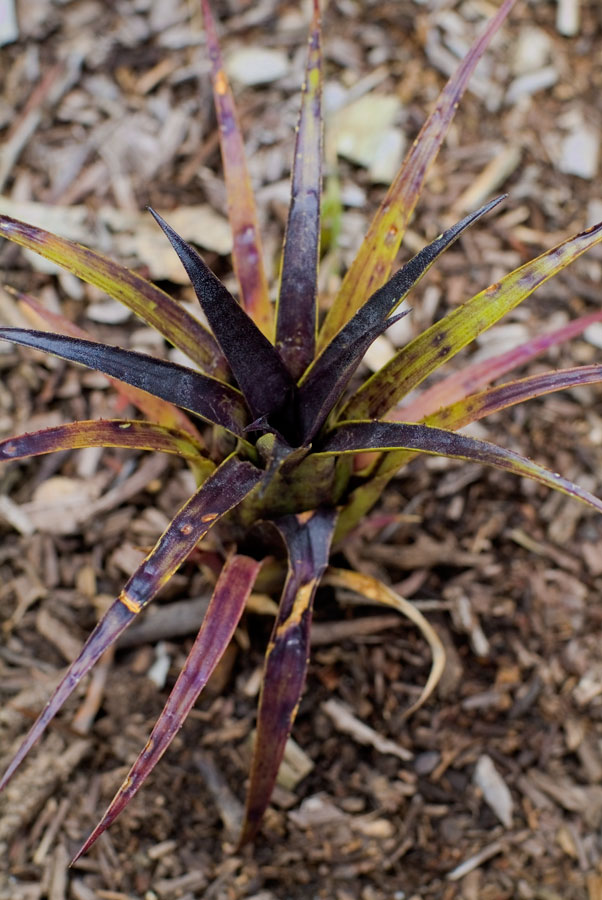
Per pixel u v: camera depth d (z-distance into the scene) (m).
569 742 1.10
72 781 1.08
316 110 0.98
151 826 1.07
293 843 1.07
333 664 1.12
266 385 0.95
